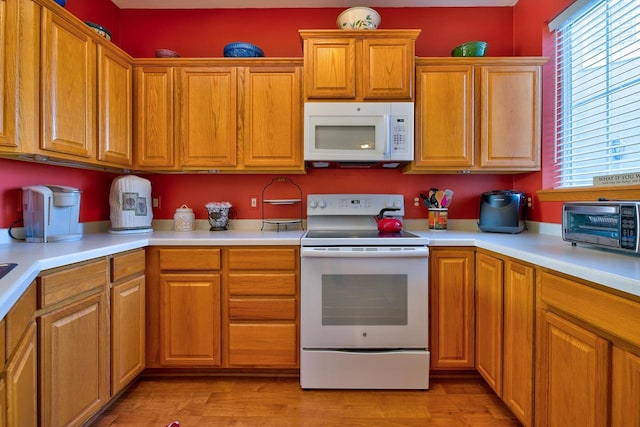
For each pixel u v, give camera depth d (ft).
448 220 8.09
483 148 6.93
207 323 6.07
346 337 5.91
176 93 7.03
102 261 4.91
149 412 5.31
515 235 6.61
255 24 8.10
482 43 7.05
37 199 5.33
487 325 5.55
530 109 6.92
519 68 6.92
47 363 3.95
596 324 3.17
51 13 4.93
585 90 6.22
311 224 7.80
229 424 5.04
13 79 4.52
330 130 6.85
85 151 5.65
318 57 6.76
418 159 6.97
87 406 4.61
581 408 3.39
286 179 8.11
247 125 7.00
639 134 5.03
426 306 5.91
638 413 2.76
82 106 5.57
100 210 7.39
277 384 6.12
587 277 3.25
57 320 4.10
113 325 5.16
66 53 5.22
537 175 7.14
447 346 6.05
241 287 6.03
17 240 5.46
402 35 6.77
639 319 2.70
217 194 8.14
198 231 7.59
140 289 5.86
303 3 7.95
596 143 5.84
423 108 6.93
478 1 7.92
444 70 6.93
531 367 4.27
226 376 6.37
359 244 5.97
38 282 3.84
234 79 6.99
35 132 4.74
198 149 7.02
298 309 6.06
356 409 5.40
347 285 5.91
